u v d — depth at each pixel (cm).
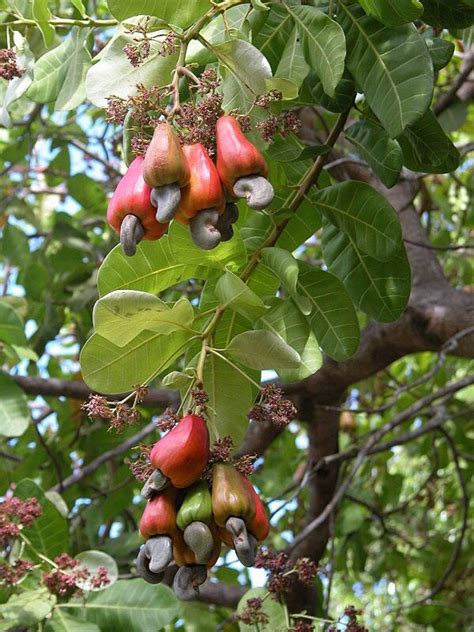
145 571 90
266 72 105
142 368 104
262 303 104
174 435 92
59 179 293
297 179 128
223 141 94
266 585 137
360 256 127
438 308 188
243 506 89
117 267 108
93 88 107
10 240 238
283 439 275
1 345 186
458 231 269
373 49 110
